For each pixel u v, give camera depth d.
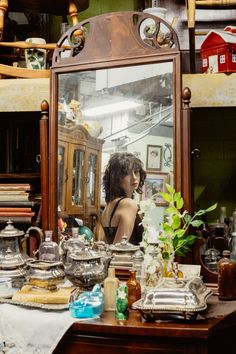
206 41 2.11
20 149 2.57
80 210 2.08
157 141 1.98
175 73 1.95
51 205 2.09
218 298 1.81
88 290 1.75
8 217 2.21
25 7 2.46
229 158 2.48
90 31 2.09
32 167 2.56
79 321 1.58
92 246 2.02
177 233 1.79
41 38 2.52
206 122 2.50
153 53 1.98
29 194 2.22
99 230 2.04
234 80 2.04
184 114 1.92
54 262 1.81
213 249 2.02
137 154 2.01
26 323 1.63
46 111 2.12
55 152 2.10
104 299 1.70
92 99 2.09
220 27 2.47
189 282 1.62
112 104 2.06
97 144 2.07
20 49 2.38
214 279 1.92
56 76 2.12
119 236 2.01
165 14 2.29
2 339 1.65
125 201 2.02
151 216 1.96
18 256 1.93
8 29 2.61
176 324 1.53
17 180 2.51
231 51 2.05
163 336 1.50
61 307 1.65
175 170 1.93
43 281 1.74
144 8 2.58
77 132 2.10
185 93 1.92
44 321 1.61
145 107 2.01
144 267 1.81
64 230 2.08
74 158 2.10
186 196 1.91
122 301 1.59
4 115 2.48
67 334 1.60
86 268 1.75
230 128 2.48
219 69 2.06
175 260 1.93
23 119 2.58
